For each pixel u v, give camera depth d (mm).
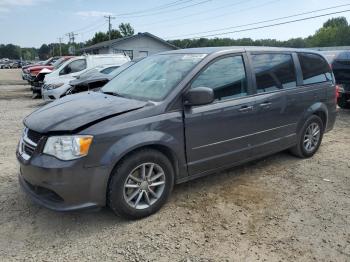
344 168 5352
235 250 3213
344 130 7902
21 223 3621
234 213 3877
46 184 3252
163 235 3436
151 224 3629
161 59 4629
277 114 4895
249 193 4387
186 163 3973
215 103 4133
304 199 4254
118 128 3393
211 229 3551
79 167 3229
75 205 3312
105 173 3344
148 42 41406
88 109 3648
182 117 3812
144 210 3689
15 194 4281
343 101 9836
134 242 3318
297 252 3195
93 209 3420
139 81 4367
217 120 4125
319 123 5801
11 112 10492
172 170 3871
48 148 3291
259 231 3527
